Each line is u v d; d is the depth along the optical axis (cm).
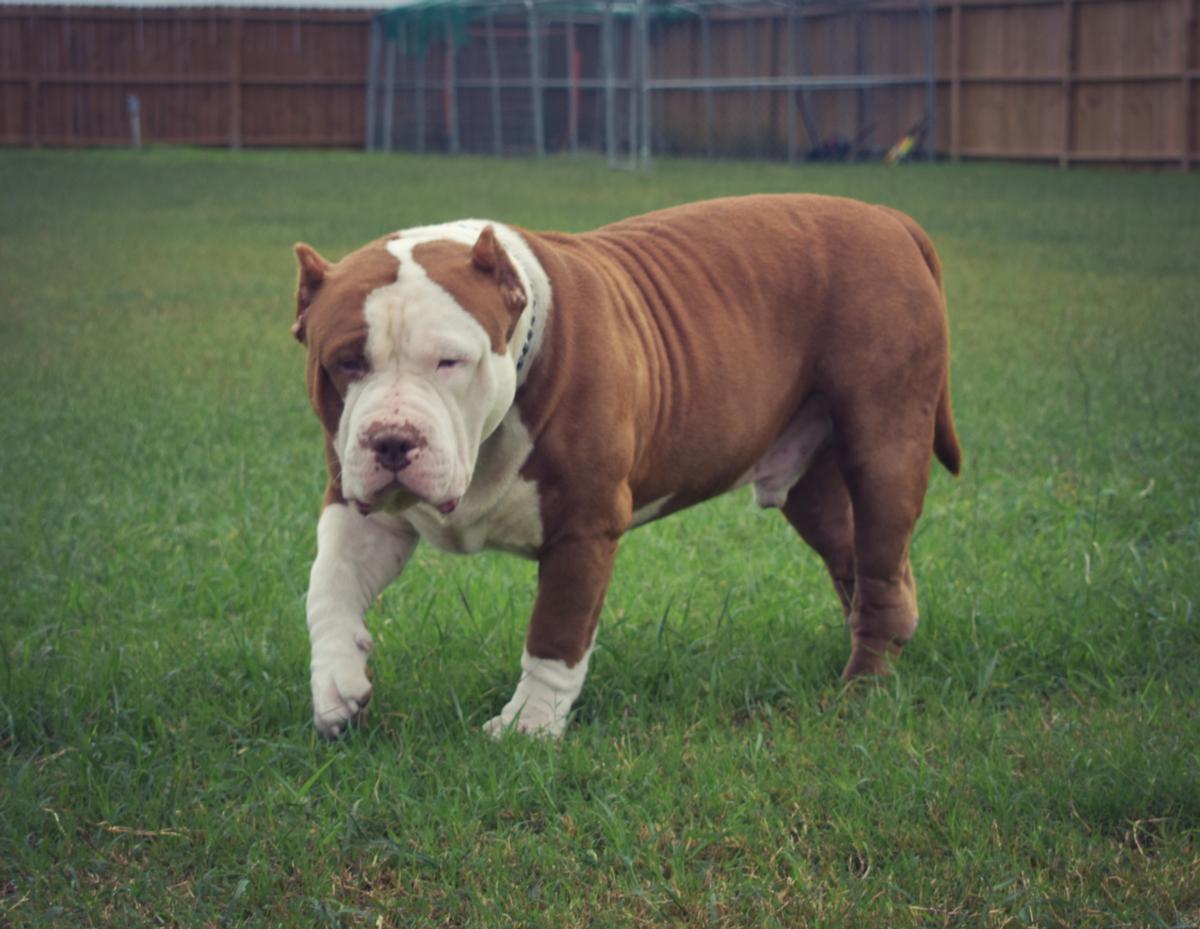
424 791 350
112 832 331
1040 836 326
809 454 438
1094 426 713
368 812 337
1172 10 2312
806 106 2712
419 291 322
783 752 369
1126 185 2117
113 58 2977
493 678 421
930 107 2609
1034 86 2503
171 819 336
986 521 571
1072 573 506
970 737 375
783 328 414
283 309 1112
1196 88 2305
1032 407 766
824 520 464
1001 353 919
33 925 294
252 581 502
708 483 414
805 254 418
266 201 1905
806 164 2588
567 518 366
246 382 849
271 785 351
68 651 438
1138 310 1076
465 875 313
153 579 509
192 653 435
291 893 308
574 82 2798
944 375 439
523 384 351
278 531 559
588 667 425
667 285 397
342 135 3081
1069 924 292
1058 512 575
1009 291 1175
